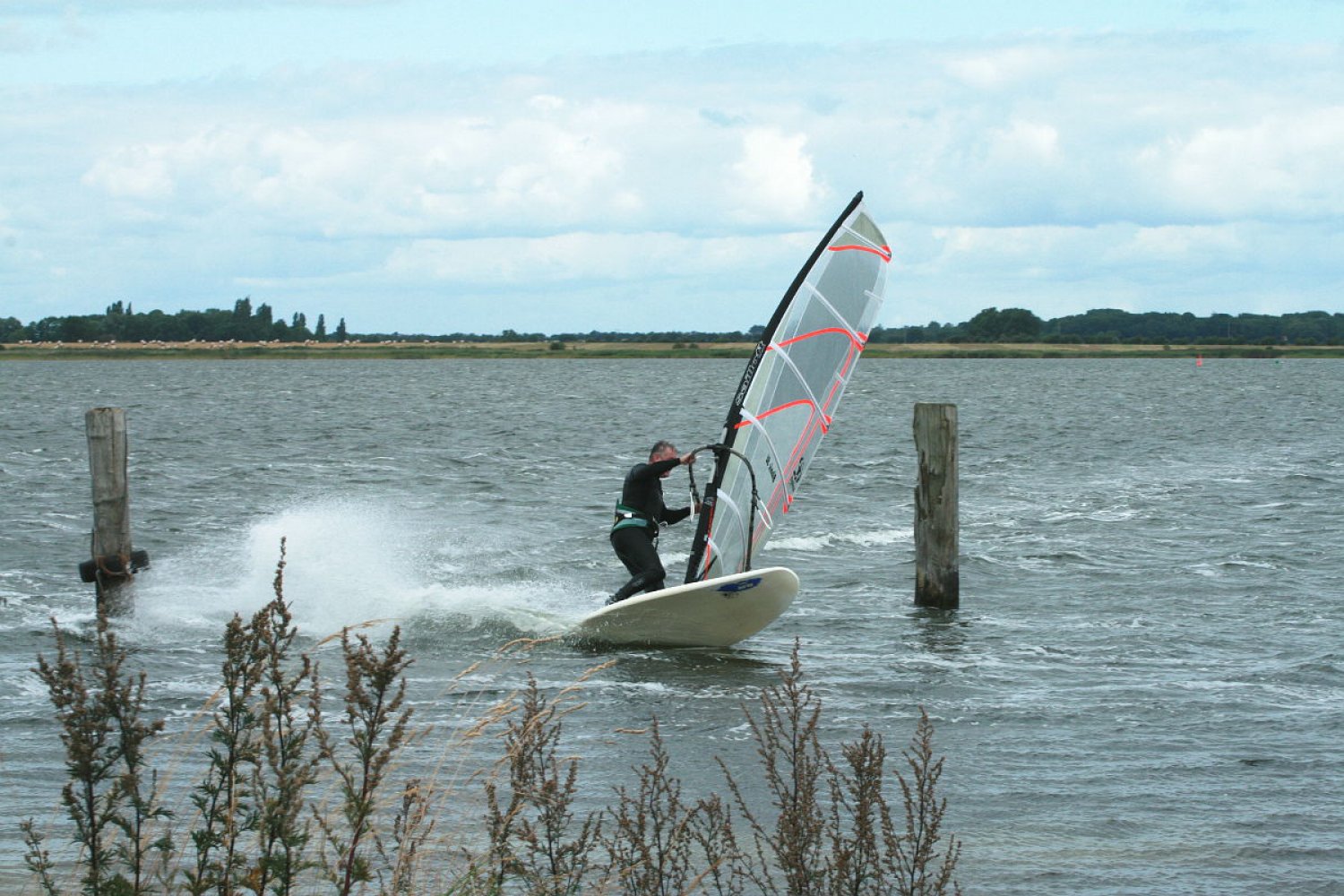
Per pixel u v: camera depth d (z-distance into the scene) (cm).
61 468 6494
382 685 981
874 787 1141
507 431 9575
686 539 4294
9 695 2275
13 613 2988
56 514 4697
